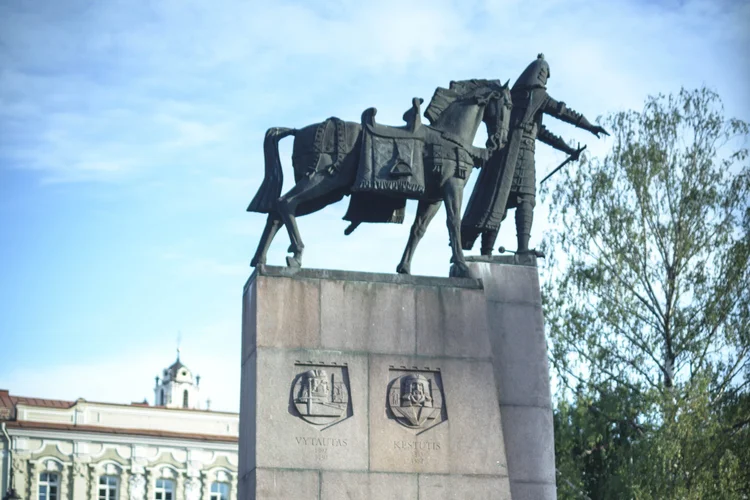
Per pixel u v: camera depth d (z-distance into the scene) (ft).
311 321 47.24
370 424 46.50
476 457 47.03
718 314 91.86
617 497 88.22
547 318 94.48
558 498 90.27
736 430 89.45
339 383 46.65
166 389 194.59
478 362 48.24
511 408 51.19
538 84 55.77
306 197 48.88
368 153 49.32
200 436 168.76
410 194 49.57
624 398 91.45
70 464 161.17
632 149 96.73
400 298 48.32
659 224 94.99
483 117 52.39
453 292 48.85
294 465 45.29
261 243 49.47
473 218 54.70
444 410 47.39
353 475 45.70
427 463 46.55
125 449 164.45
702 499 83.92
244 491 46.62
